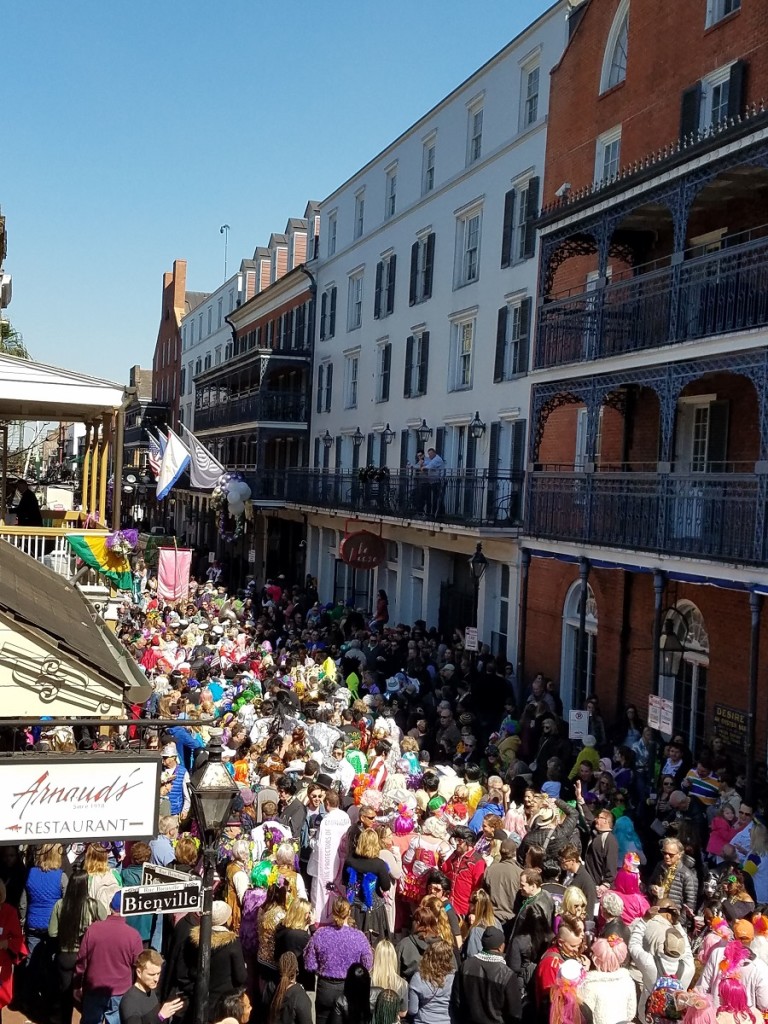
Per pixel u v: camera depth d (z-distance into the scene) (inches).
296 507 1425.9
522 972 316.8
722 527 532.4
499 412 941.8
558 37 868.6
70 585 397.4
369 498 1135.6
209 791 264.7
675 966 314.0
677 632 659.4
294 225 1818.4
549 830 404.5
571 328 704.4
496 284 956.0
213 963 290.8
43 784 230.5
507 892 356.8
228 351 2265.0
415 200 1166.3
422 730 610.5
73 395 532.1
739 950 303.6
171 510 2508.6
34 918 339.3
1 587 292.2
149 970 267.3
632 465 727.7
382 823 397.4
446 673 771.4
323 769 477.4
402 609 1146.7
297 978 330.0
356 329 1382.9
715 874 404.5
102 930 297.9
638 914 354.9
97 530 540.7
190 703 560.7
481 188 996.6
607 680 731.4
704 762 509.7
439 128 1107.3
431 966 291.7
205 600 1128.8
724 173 563.2
